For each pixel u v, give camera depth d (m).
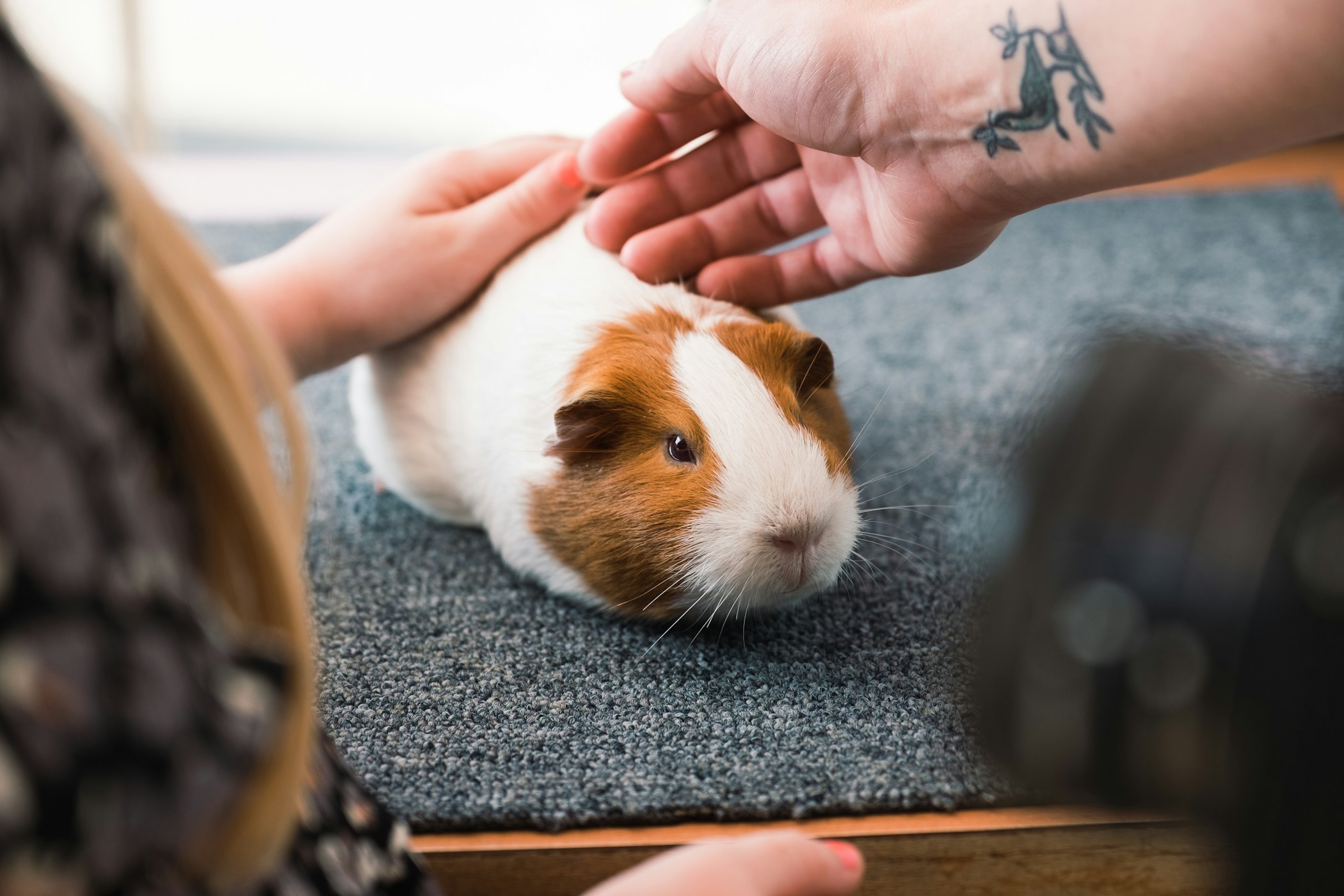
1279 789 0.49
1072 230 2.34
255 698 0.42
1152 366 0.56
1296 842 0.49
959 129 1.10
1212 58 0.90
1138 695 0.48
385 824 0.69
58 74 0.45
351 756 1.08
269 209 2.62
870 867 1.01
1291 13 0.85
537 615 1.33
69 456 0.36
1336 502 0.47
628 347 1.30
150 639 0.38
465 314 1.46
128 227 0.45
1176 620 0.47
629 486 1.25
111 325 0.42
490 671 1.22
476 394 1.40
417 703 1.16
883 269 1.40
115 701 0.35
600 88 3.49
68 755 0.34
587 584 1.31
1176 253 2.19
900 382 1.83
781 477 1.19
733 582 1.20
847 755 1.07
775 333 1.32
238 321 0.53
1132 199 2.48
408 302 1.38
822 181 1.38
